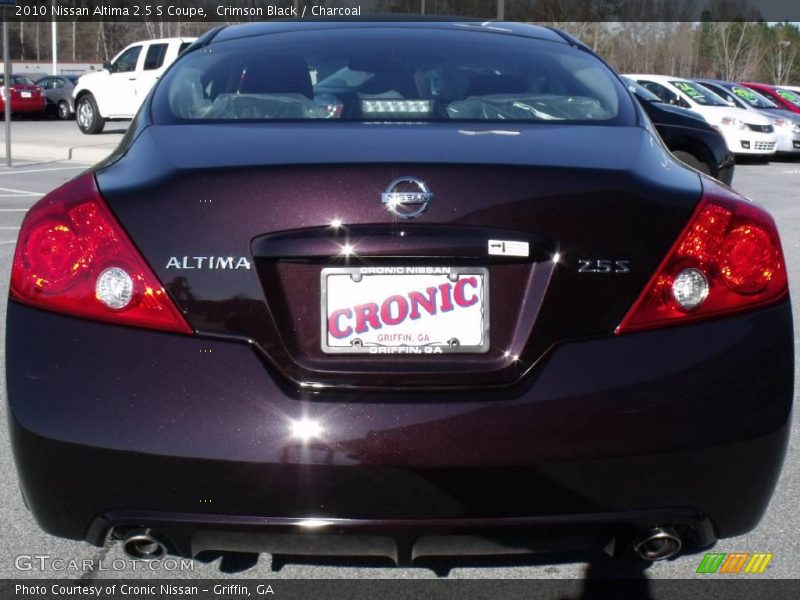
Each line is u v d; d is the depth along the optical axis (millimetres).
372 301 2264
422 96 2957
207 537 2266
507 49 3291
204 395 2195
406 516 2193
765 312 2375
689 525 2318
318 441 2158
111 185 2385
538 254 2268
